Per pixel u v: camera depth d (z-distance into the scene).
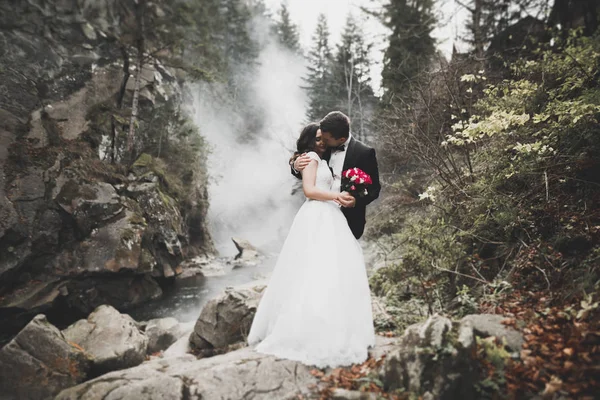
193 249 16.84
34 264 8.84
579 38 5.46
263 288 5.32
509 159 4.13
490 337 2.28
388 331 3.43
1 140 9.60
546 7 8.31
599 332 2.08
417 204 6.76
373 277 5.27
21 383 3.84
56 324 8.71
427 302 3.69
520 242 3.57
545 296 2.83
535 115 3.49
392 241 6.30
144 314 9.07
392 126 6.86
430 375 2.07
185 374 2.43
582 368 1.95
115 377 2.52
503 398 1.98
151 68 16.55
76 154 11.05
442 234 4.17
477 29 9.12
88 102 12.98
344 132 2.80
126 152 13.39
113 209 10.30
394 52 13.51
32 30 12.08
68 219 9.50
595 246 2.94
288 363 2.52
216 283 12.08
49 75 12.15
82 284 9.22
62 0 12.96
